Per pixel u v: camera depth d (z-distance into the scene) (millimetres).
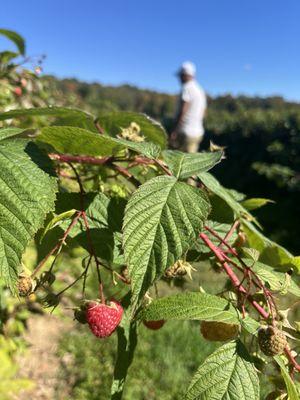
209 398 140
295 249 1454
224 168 2303
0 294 499
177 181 167
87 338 789
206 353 733
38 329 796
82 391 660
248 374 145
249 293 170
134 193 158
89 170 253
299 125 1993
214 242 210
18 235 154
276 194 1855
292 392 143
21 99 531
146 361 709
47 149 200
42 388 658
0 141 175
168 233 151
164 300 156
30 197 159
